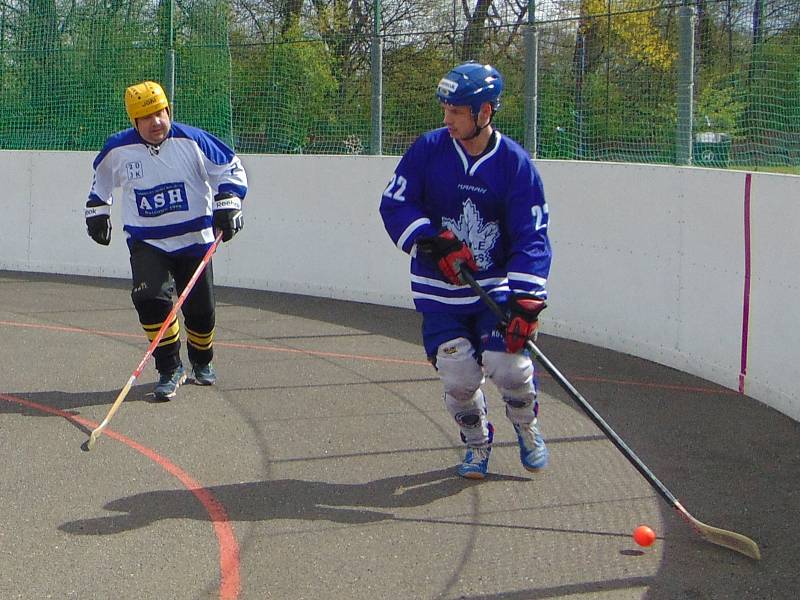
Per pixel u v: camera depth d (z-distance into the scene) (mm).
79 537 4094
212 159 6199
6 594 3580
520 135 8828
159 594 3611
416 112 9516
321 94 10031
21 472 4844
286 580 3732
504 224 4477
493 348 4445
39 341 7781
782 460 5172
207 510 4414
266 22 10320
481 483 4785
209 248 6234
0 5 11508
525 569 3834
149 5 10898
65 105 11398
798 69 6527
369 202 9719
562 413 6016
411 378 6812
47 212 11398
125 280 10977
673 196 7125
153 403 6109
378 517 4352
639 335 7543
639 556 3947
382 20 9617
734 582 3723
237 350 7668
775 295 6062
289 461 5086
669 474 4949
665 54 7684
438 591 3650
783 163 6641
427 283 4559
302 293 10258
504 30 8875
